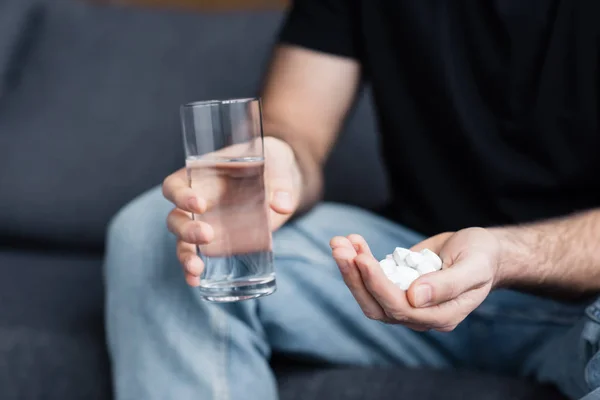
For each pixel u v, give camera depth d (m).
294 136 1.22
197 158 0.95
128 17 1.72
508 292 1.18
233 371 1.06
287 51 1.38
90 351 1.21
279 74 1.38
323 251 1.18
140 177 1.58
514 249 1.00
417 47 1.30
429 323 0.91
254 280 0.96
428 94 1.30
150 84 1.62
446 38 1.28
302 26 1.38
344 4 1.36
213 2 2.06
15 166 1.59
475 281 0.91
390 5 1.32
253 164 0.95
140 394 1.06
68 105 1.62
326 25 1.37
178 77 1.62
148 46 1.66
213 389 1.05
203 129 0.94
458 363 1.21
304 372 1.15
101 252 1.59
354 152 1.55
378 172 1.55
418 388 1.09
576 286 1.06
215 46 1.64
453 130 1.28
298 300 1.14
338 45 1.36
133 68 1.64
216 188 0.95
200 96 1.61
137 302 1.09
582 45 1.20
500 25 1.26
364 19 1.34
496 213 1.26
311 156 1.22
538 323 1.17
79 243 1.58
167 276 1.09
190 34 1.67
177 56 1.64
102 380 1.18
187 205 0.95
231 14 1.70
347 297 1.15
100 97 1.62
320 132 1.35
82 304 1.31
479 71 1.27
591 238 1.06
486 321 1.19
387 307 0.89
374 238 1.24
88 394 1.18
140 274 1.10
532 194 1.23
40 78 1.67
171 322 1.07
